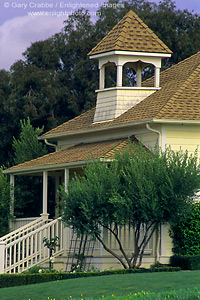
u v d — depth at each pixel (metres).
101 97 29.27
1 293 18.64
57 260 25.42
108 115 28.56
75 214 21.94
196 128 24.77
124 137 27.12
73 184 22.39
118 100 28.31
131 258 22.16
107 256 23.55
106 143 27.36
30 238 27.11
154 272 20.45
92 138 29.61
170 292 15.33
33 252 27.36
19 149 36.94
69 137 31.41
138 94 28.44
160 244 23.94
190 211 21.84
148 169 21.50
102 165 21.98
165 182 21.25
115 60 28.52
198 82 26.84
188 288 15.71
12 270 25.30
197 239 23.48
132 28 29.16
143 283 17.50
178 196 21.30
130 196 21.38
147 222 21.83
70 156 27.22
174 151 24.42
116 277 18.95
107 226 21.91
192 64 29.08
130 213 21.31
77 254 23.48
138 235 22.11
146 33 29.11
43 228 25.48
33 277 21.33
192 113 24.61
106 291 16.94
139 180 21.22
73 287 17.95
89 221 21.56
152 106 26.20
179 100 25.44
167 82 28.94
